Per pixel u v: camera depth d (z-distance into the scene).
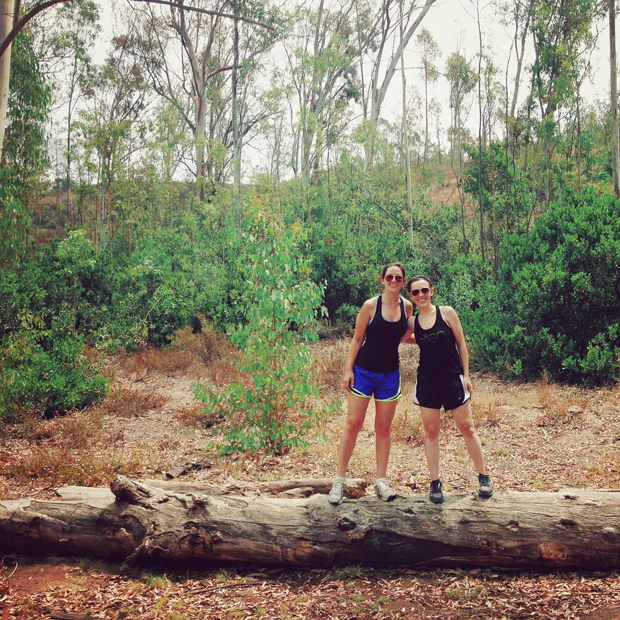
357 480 4.16
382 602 3.11
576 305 9.13
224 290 15.72
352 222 19.88
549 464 5.43
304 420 6.59
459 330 3.59
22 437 7.30
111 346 13.70
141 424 8.18
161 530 3.64
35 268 15.05
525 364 9.35
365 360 3.68
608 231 9.12
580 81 14.40
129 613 3.13
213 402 6.58
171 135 28.17
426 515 3.47
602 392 7.76
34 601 3.28
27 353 8.58
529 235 11.25
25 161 14.89
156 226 28.55
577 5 13.73
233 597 3.30
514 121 15.29
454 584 3.25
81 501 3.98
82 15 26.50
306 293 6.39
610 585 3.08
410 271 15.14
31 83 14.56
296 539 3.54
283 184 22.81
